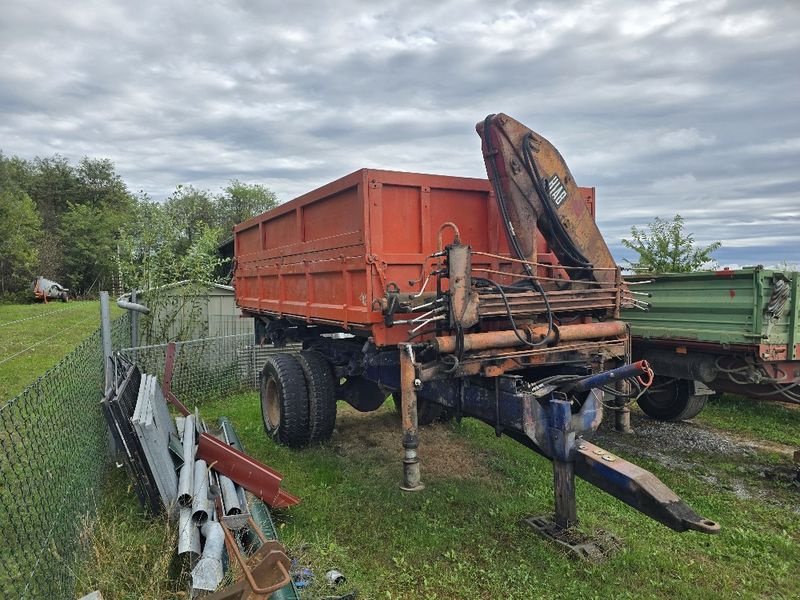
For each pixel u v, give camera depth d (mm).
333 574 3232
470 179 4805
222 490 3838
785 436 6488
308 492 4656
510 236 4379
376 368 5238
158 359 8008
